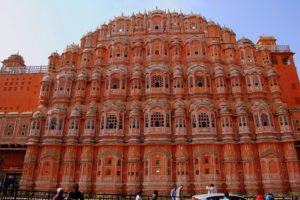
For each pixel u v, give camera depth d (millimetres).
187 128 42625
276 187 37625
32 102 51312
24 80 53531
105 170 40500
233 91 45594
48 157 41844
